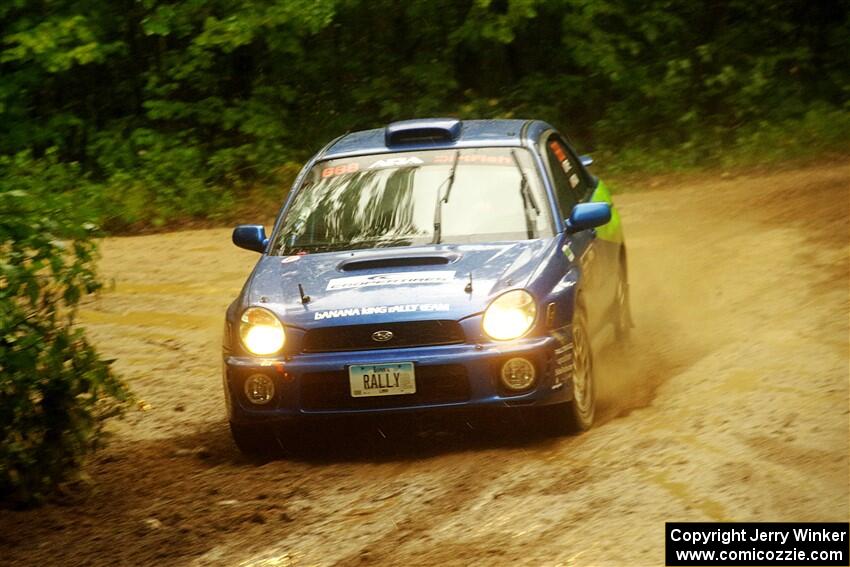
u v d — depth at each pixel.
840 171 58.66
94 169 73.88
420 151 29.25
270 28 72.50
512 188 28.00
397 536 20.50
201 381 34.44
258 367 25.03
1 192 24.89
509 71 80.25
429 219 27.62
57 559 21.59
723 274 39.09
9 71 75.19
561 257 26.36
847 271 35.66
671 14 76.88
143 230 63.41
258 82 76.06
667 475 21.39
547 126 31.83
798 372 26.44
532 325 24.56
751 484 20.36
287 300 25.64
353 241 27.56
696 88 76.12
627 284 33.91
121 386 26.39
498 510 21.00
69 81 77.94
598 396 28.89
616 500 20.52
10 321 23.55
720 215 50.84
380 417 24.77
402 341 24.66
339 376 24.61
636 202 58.22
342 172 29.23
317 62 77.12
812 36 78.56
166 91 72.94
